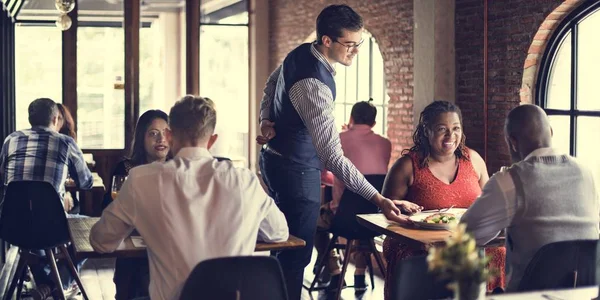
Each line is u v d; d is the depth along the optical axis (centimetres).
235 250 313
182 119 321
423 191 438
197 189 315
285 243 364
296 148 430
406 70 809
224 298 296
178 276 307
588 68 597
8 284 668
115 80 1041
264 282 300
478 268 214
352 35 419
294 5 1041
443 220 395
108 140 1042
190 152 322
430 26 751
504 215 341
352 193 586
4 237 547
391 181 445
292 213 434
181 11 1139
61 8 737
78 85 1030
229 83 1136
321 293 652
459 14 730
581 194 340
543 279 321
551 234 336
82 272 736
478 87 707
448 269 217
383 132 918
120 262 452
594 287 277
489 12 684
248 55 1140
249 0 1134
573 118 611
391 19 837
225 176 320
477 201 346
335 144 418
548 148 343
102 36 1034
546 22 616
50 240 545
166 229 309
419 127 445
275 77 462
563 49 623
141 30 1124
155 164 319
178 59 1146
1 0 738
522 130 344
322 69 424
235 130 1144
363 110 716
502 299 263
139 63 1048
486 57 688
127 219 316
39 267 593
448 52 742
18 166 586
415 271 299
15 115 955
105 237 321
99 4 1030
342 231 594
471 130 718
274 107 441
